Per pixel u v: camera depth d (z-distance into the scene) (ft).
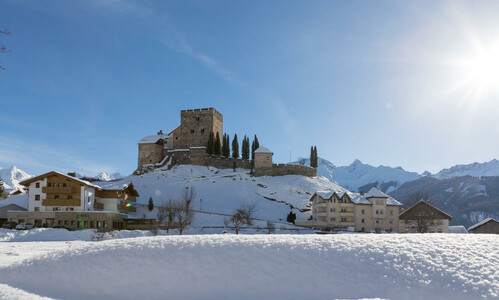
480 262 53.01
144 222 260.01
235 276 54.29
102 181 415.85
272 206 347.15
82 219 237.86
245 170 440.45
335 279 52.39
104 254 60.80
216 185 384.06
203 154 431.02
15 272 58.65
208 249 60.44
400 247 58.90
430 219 278.26
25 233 181.27
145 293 52.34
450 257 54.95
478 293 46.80
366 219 304.30
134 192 298.76
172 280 54.13
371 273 52.80
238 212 273.95
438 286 48.83
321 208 311.47
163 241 64.44
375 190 314.76
